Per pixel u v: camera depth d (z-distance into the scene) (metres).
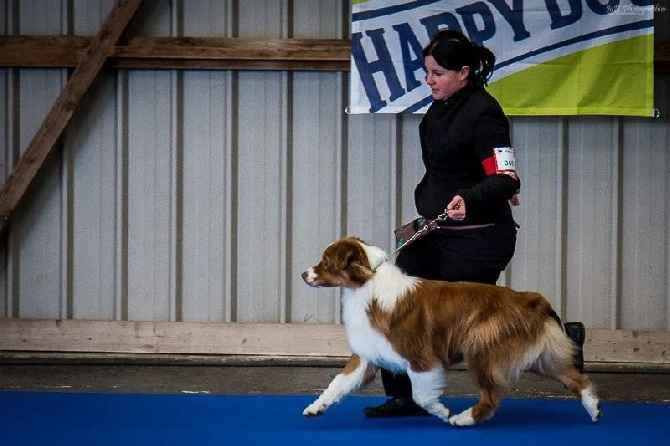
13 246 9.98
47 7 9.82
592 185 9.71
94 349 9.96
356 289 6.41
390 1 9.48
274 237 9.92
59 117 9.62
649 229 9.73
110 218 9.96
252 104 9.83
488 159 6.48
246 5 9.75
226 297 9.95
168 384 8.91
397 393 7.00
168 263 9.96
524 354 6.33
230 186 9.88
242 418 7.03
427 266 6.89
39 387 8.77
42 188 9.96
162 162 9.90
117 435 6.48
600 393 8.69
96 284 10.00
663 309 9.75
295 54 9.59
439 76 6.61
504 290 6.45
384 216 9.84
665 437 6.44
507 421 6.93
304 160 9.85
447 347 6.41
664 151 9.67
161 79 9.84
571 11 9.41
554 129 9.67
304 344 9.84
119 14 9.59
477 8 9.45
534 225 9.75
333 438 6.34
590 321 9.78
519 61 9.46
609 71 9.44
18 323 9.95
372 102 9.57
